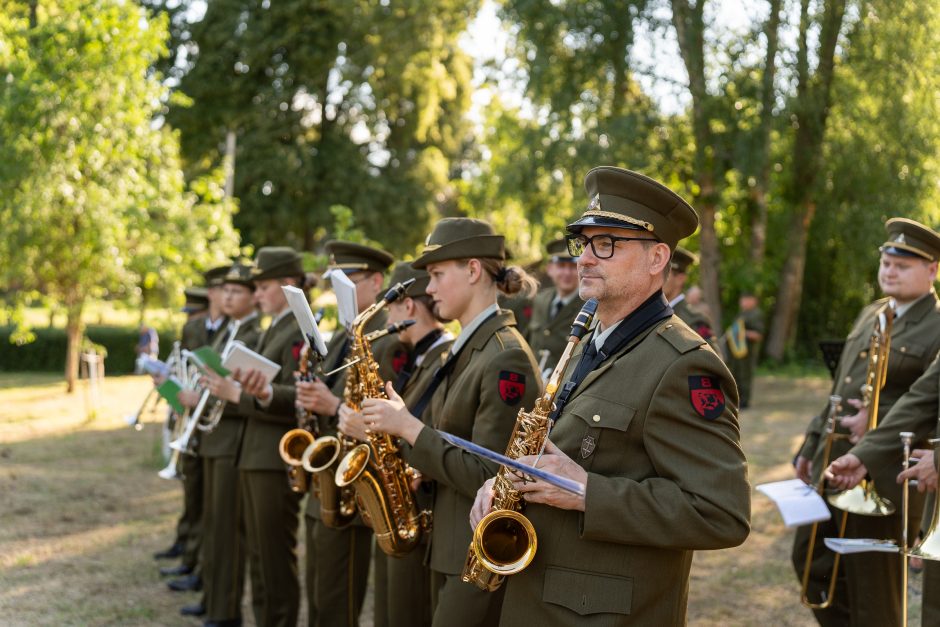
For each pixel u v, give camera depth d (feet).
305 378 14.25
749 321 47.70
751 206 65.67
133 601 19.15
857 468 12.61
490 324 11.08
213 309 24.32
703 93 56.65
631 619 7.82
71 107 41.42
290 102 90.43
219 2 85.97
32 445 36.24
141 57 43.68
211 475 17.79
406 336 13.34
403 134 96.94
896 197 57.52
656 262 8.23
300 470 14.47
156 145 45.88
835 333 76.02
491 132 74.95
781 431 39.63
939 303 14.08
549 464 7.74
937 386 12.45
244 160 86.63
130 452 35.12
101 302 51.31
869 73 53.98
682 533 7.49
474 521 8.66
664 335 8.00
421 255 11.35
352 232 26.89
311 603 15.38
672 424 7.71
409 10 87.40
